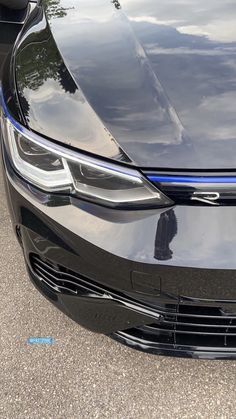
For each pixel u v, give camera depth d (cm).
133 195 159
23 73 201
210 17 220
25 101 185
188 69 186
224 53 194
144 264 155
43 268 190
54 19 234
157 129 164
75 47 203
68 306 187
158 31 209
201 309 168
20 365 207
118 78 183
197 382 198
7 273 252
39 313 229
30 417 188
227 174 154
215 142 160
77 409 190
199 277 154
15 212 185
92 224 162
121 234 158
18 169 179
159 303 167
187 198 156
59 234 167
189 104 171
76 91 179
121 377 201
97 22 222
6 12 280
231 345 181
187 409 188
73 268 171
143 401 192
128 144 161
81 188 164
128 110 170
